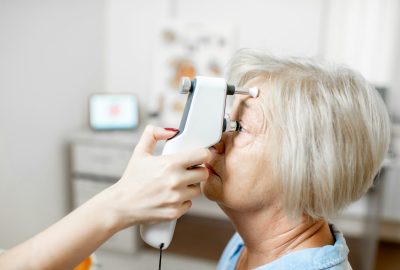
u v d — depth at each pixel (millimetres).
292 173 562
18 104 1840
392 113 2455
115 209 554
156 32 2580
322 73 600
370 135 581
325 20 2424
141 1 2654
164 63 2584
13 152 1834
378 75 2439
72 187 2326
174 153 573
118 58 2762
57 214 2229
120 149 2133
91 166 2195
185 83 599
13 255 547
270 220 646
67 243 545
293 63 623
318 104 561
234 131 630
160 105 2604
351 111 566
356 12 2379
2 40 1708
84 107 2455
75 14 2279
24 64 1861
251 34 2545
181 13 2637
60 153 2221
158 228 643
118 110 2410
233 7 2541
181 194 562
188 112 603
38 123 2002
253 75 641
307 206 591
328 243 657
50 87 2080
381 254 2424
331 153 554
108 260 2201
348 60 2449
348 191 590
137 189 556
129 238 2240
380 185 2051
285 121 568
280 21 2482
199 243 2488
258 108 600
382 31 2375
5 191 1798
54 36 2082
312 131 557
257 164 602
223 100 600
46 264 546
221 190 637
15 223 1884
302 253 597
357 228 2615
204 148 584
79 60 2359
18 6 1787
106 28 2709
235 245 845
